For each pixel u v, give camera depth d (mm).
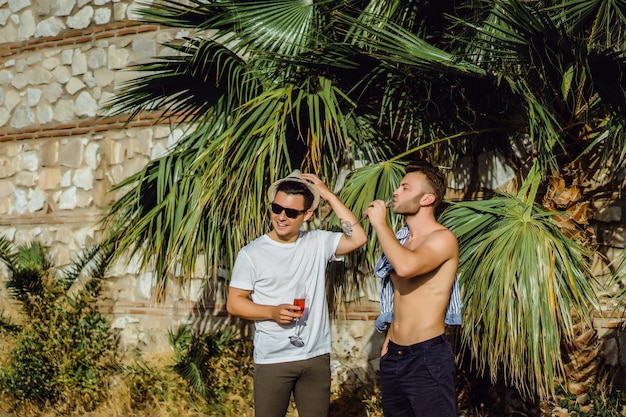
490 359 5238
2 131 10211
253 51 6461
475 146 7211
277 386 4570
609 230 7031
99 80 9609
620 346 6922
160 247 6363
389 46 5797
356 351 7918
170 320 8852
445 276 4277
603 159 6176
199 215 6082
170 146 9109
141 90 6809
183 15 6824
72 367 7590
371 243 5953
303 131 6332
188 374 7125
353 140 6648
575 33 5508
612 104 5531
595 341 6254
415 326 4273
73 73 9781
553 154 6023
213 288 8648
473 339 5320
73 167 9688
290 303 4586
